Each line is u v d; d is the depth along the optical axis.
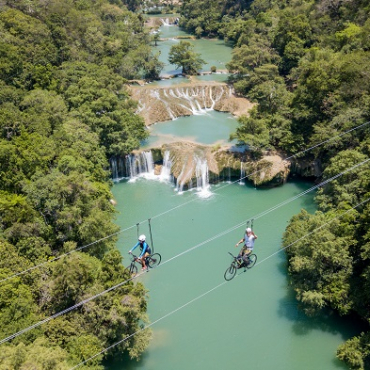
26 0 120.69
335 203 61.09
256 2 151.12
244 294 55.62
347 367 45.62
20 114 70.19
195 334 50.16
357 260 51.16
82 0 141.00
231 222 69.19
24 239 49.50
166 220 70.19
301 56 106.19
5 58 85.62
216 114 102.56
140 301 44.09
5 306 41.19
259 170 77.94
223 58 136.25
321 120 79.12
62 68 95.88
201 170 79.06
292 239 55.56
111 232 55.25
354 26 95.88
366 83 74.06
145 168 84.81
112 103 83.12
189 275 58.94
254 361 46.91
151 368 46.09
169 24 193.62
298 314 52.38
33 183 56.09
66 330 40.91
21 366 34.31
